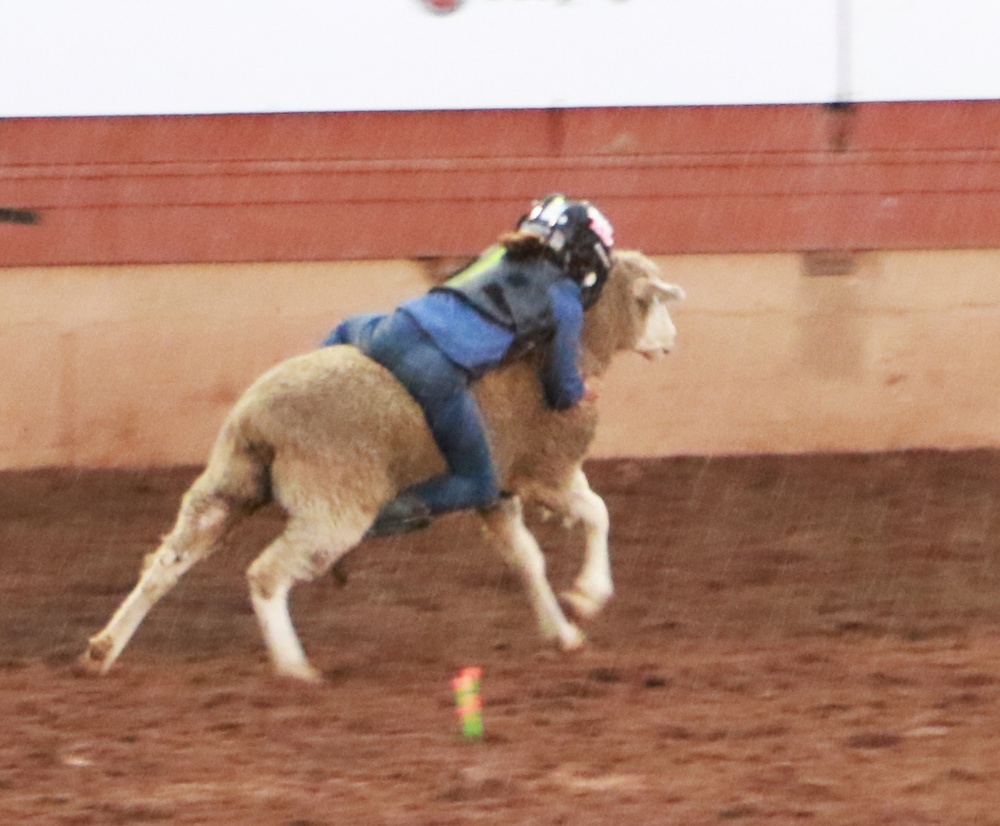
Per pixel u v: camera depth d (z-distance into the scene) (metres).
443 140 34.88
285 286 34.62
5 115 33.78
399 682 20.19
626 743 17.20
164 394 34.22
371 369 19.83
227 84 34.22
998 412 35.50
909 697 19.02
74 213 34.00
